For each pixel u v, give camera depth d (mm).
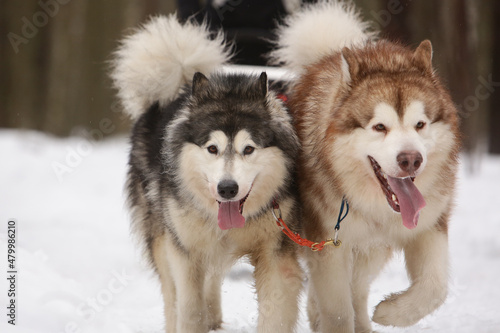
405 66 6312
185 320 6699
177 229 6668
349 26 7961
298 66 7855
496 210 14672
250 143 6219
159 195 7148
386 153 5762
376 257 7426
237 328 7723
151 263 7996
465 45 18484
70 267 10336
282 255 6547
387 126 5871
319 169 6453
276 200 6496
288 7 10383
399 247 6891
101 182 20281
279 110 6590
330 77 6738
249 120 6316
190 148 6406
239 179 6039
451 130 6207
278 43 8562
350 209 6438
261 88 6520
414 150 5637
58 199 17688
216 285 7746
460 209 14922
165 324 7359
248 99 6527
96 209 16375
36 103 31062
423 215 6359
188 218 6562
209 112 6453
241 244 6672
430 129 5953
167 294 7387
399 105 5871
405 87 5980
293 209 6648
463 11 18484
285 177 6504
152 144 7738
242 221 6203
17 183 19953
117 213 15859
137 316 8102
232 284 9688
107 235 13133
